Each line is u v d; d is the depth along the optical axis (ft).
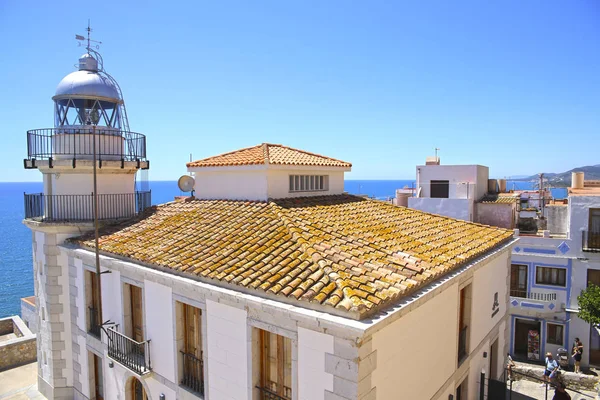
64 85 48.08
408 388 26.53
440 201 89.92
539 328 75.00
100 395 44.01
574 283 72.28
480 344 40.42
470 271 35.50
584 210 71.72
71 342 46.19
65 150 48.37
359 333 20.24
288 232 32.04
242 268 27.89
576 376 58.08
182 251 33.40
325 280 24.35
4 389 53.88
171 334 32.86
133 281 36.17
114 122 51.34
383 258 28.84
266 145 49.49
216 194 46.88
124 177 51.78
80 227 46.01
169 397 33.58
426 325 28.78
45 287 46.37
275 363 26.86
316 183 48.52
